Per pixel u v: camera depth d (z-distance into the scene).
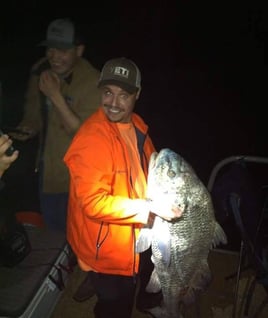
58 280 1.80
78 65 1.79
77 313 1.91
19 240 1.70
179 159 1.24
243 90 7.00
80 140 1.29
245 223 1.68
